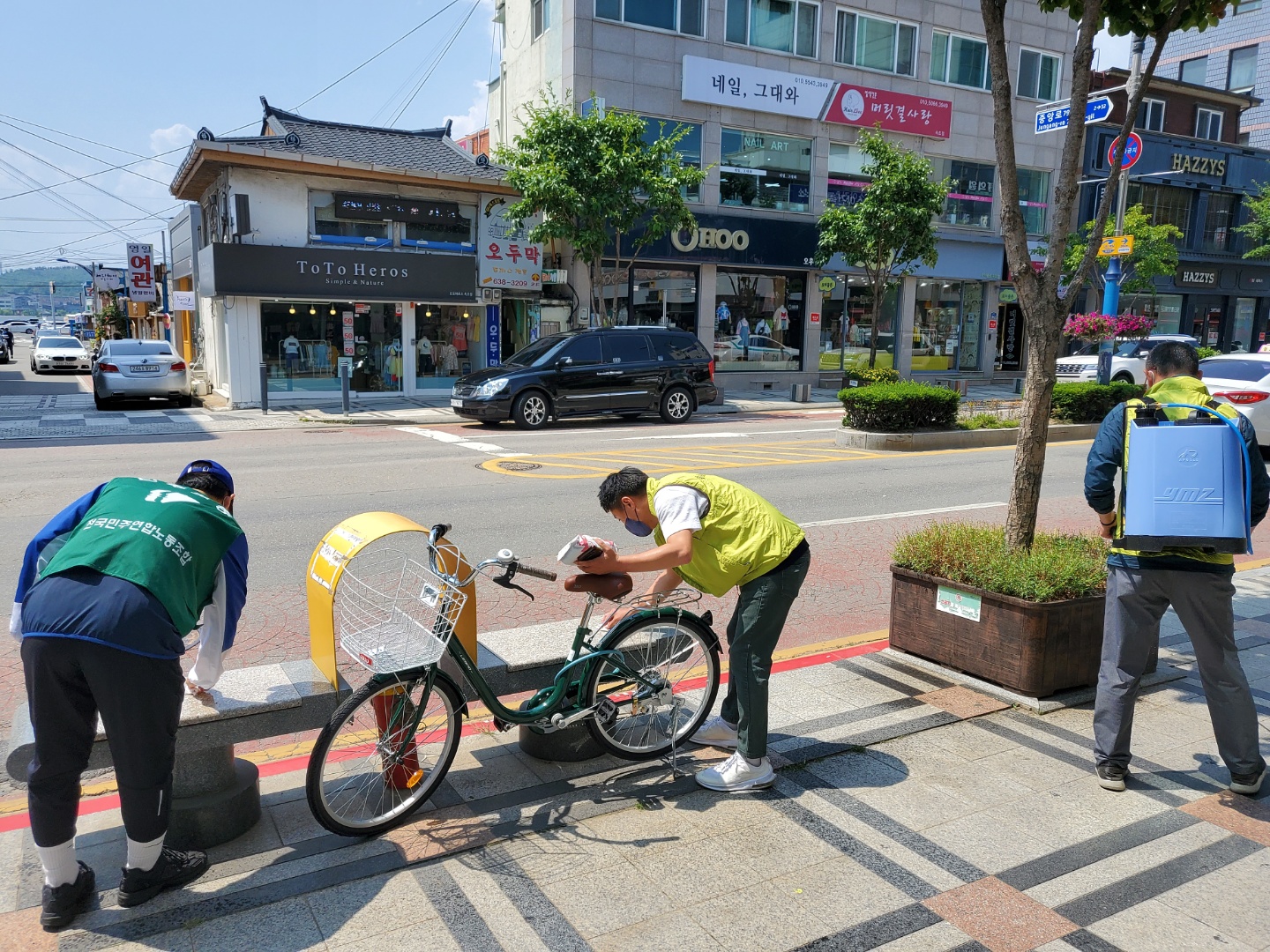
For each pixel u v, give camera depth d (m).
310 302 20.00
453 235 21.47
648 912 2.87
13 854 3.22
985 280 29.19
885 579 7.06
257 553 7.27
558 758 3.93
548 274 22.75
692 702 4.45
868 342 27.81
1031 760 3.96
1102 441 3.72
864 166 24.36
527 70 24.39
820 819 3.46
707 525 3.58
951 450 14.08
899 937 2.77
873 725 4.30
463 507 9.02
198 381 23.61
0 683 4.83
